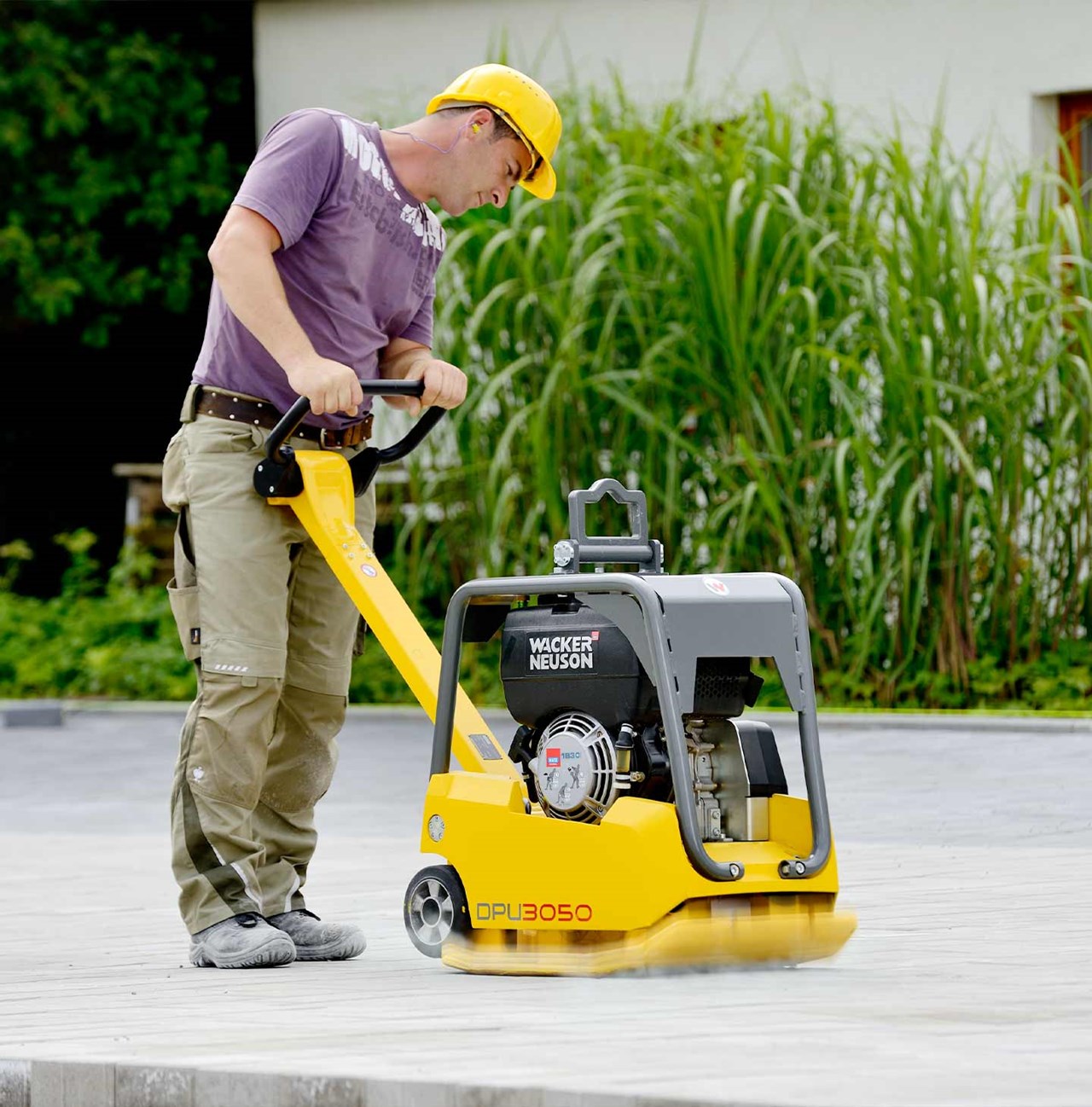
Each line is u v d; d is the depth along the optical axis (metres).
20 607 22.98
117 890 8.80
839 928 6.16
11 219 25.77
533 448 16.33
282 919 6.92
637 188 16.61
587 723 6.13
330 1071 4.53
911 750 13.81
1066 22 19.36
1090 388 15.02
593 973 5.97
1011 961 6.27
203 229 26.84
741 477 16.25
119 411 27.55
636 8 21.81
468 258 17.08
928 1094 4.12
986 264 15.98
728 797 6.25
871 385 15.93
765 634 6.15
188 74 25.98
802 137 17.31
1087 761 12.99
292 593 7.05
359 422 7.05
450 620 6.45
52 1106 4.84
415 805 12.07
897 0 20.14
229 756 6.72
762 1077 4.32
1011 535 15.72
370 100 22.94
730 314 15.80
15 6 25.92
